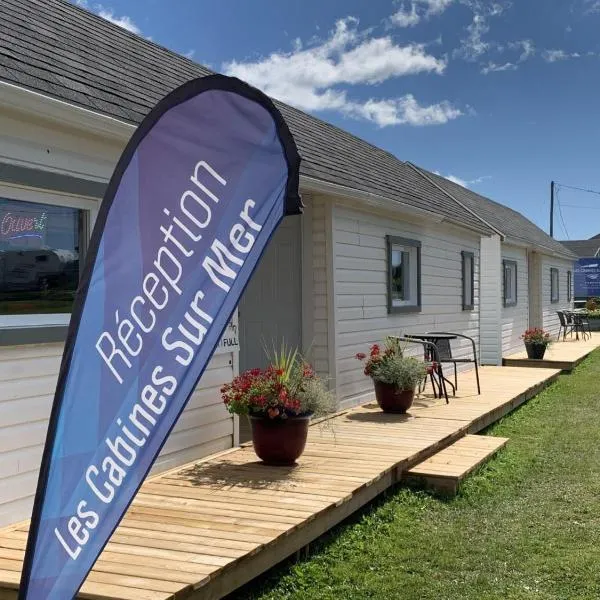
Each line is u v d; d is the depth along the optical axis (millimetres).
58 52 5316
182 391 2721
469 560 4461
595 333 25484
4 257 4367
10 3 5801
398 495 5727
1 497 4254
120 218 2732
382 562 4430
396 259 10516
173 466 5645
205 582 3438
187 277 2830
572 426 8992
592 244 56062
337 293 8289
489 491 5953
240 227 3006
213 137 2988
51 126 4555
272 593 3947
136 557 3705
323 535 4797
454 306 12742
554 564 4383
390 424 7672
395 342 8703
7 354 4309
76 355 2578
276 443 5633
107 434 2588
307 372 5930
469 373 13367
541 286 21328
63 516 2490
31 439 4453
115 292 2682
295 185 3182
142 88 5867
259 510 4520
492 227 14961
